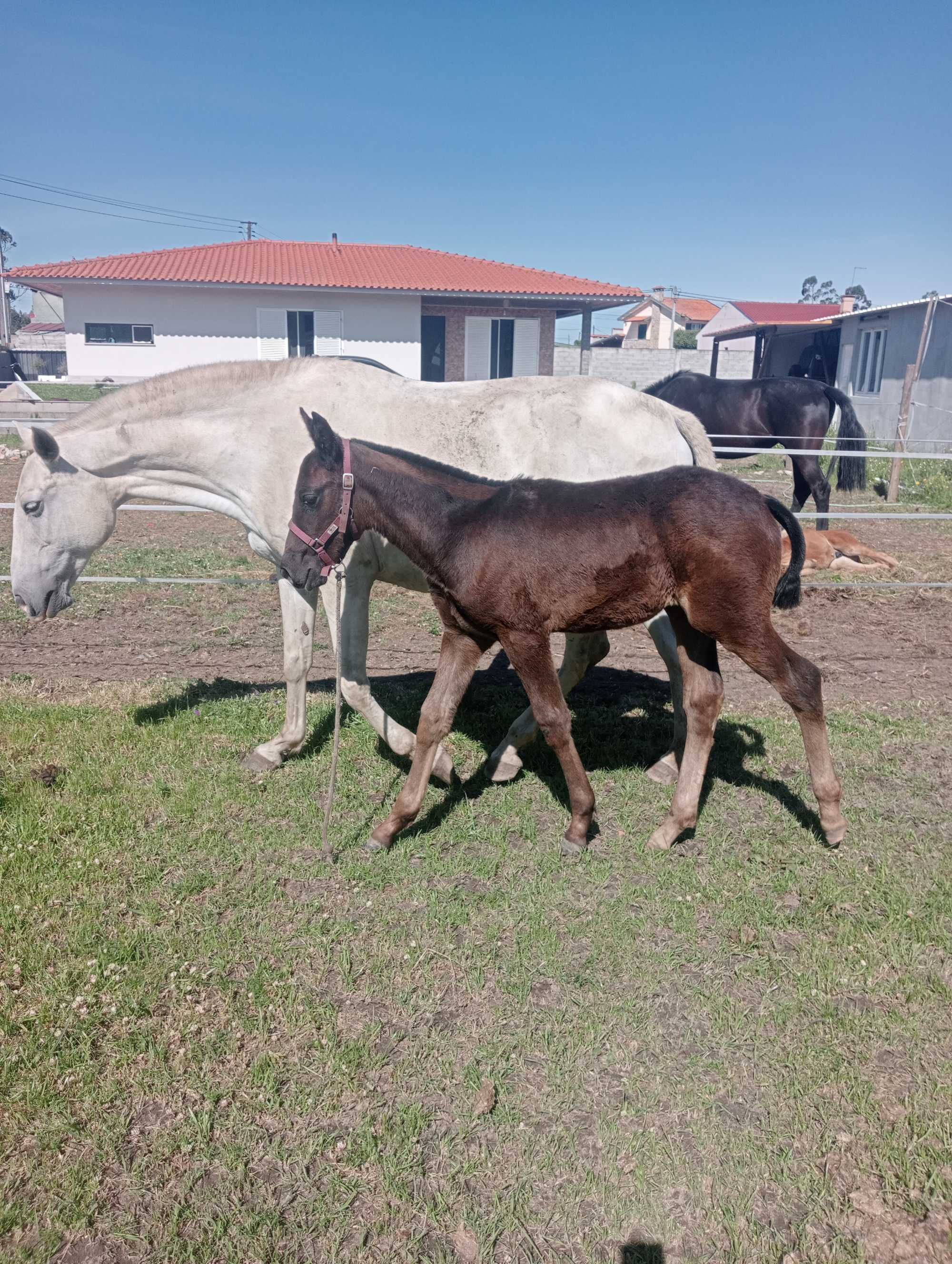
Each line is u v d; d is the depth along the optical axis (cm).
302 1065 270
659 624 447
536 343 2520
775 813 423
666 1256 219
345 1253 218
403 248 2992
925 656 668
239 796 425
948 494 1383
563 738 369
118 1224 223
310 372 436
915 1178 236
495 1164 241
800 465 1077
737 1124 254
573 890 362
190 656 633
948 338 1908
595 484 365
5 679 573
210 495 460
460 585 353
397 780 450
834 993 304
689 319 6931
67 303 2327
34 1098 254
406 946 324
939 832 408
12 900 340
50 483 438
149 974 304
